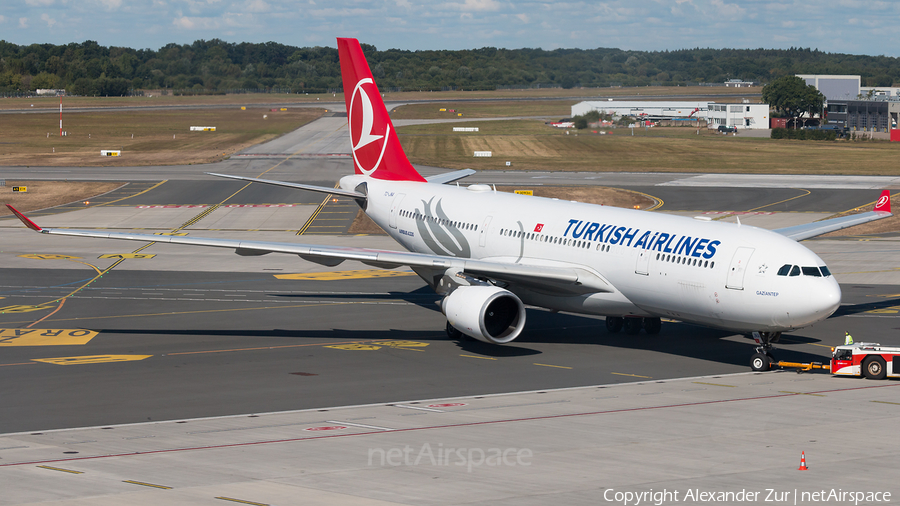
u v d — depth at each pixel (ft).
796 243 198.80
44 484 122.72
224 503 113.70
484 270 223.51
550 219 242.58
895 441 145.79
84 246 424.87
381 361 219.20
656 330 251.60
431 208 278.67
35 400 180.34
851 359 199.93
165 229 472.85
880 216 281.74
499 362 217.77
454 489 120.67
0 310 285.43
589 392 187.01
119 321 269.64
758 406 172.55
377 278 349.20
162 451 142.00
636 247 215.31
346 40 311.06
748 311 194.29
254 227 478.59
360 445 145.38
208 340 244.01
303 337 248.32
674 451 140.26
